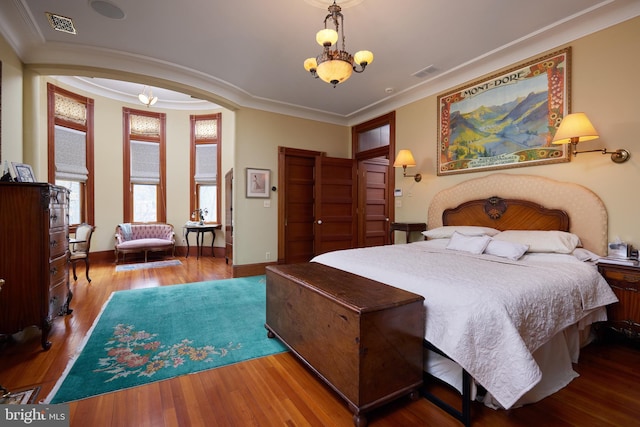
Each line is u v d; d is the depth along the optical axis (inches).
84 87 214.7
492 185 130.6
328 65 86.4
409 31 110.9
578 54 107.3
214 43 120.6
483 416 63.0
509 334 57.6
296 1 95.0
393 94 172.1
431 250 116.8
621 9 96.4
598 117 102.5
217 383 73.9
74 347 91.7
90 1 95.0
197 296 143.0
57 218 101.2
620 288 88.6
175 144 256.7
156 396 68.4
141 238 239.6
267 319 100.6
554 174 113.4
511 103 125.5
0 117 103.3
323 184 203.6
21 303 88.3
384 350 61.1
